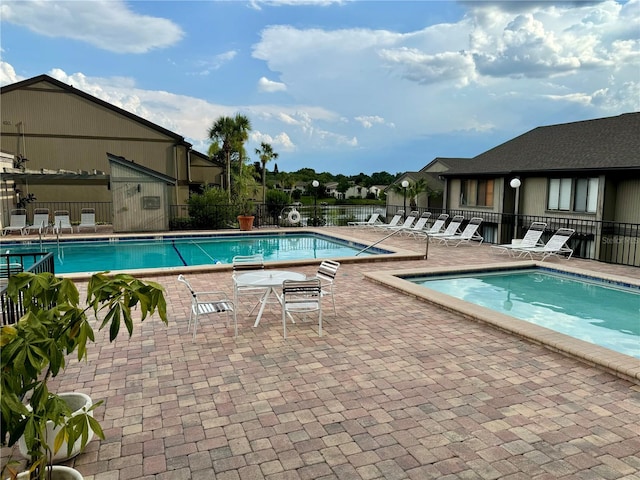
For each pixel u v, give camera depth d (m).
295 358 5.04
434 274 10.38
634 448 3.34
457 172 19.05
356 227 20.34
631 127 15.30
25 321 2.17
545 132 19.16
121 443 3.38
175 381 4.45
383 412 3.85
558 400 4.08
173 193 22.14
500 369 4.77
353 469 3.08
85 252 14.84
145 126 21.64
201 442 3.40
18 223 16.73
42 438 2.15
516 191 16.05
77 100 20.50
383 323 6.36
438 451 3.29
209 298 7.68
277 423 3.67
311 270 10.54
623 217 13.36
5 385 1.96
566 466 3.12
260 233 18.28
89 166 20.91
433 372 4.68
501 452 3.28
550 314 7.96
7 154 17.02
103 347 5.36
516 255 13.02
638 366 4.59
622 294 9.30
